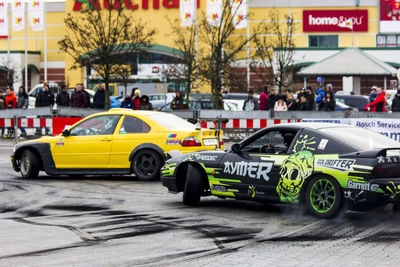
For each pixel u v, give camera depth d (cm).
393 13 6731
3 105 3288
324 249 890
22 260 858
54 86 4691
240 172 1216
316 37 6812
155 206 1311
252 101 3147
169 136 1678
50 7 7606
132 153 1708
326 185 1098
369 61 4266
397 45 6756
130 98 2944
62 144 1781
